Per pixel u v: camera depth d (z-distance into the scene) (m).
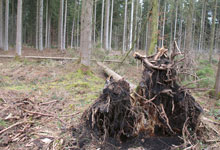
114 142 3.21
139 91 3.44
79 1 21.45
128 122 3.24
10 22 32.72
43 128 3.71
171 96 3.13
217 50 23.44
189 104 3.27
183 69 3.43
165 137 3.38
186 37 8.43
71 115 4.30
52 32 36.03
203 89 3.31
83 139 3.25
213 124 4.11
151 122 3.32
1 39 21.89
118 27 28.89
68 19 26.25
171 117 3.29
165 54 3.49
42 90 6.28
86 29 8.95
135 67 11.93
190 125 3.38
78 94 6.09
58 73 9.08
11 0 27.66
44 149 3.06
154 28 4.35
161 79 3.18
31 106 4.59
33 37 33.28
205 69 10.47
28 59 12.52
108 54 15.43
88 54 9.16
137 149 3.07
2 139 3.22
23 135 3.40
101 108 3.13
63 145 3.16
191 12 9.05
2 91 5.69
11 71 9.13
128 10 25.17
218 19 25.16
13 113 4.16
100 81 8.21
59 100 5.35
